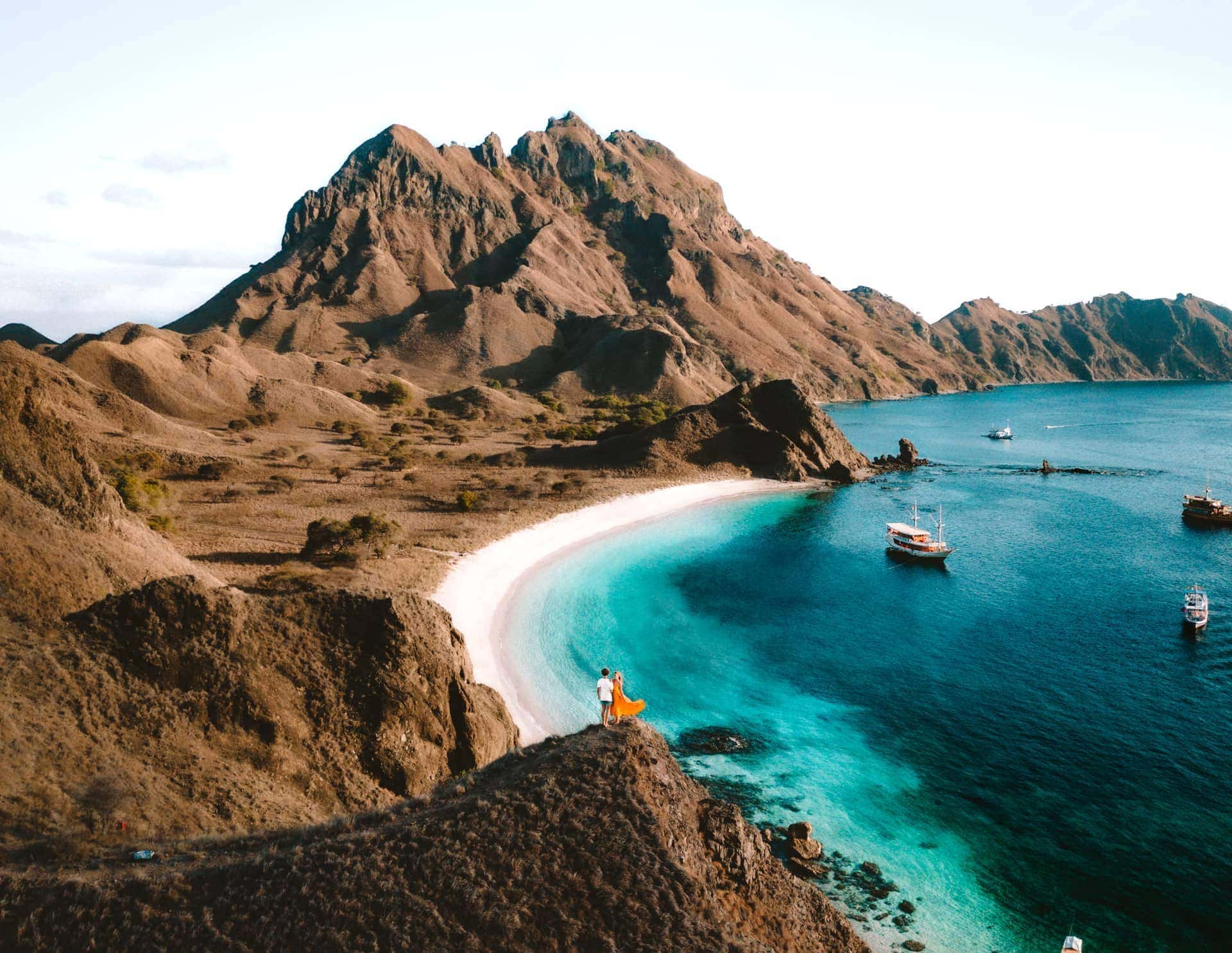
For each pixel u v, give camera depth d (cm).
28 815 1880
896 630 5981
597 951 1488
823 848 3259
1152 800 3594
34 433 3844
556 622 5925
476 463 12456
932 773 3878
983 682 4953
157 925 1507
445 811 1767
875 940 2712
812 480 12681
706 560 8044
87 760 2145
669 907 1562
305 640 2897
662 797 1850
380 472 11238
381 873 1614
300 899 1562
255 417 15062
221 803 2197
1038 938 2752
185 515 7719
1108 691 4756
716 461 12650
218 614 2750
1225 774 3784
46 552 3275
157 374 15125
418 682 2923
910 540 8119
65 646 2539
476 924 1520
